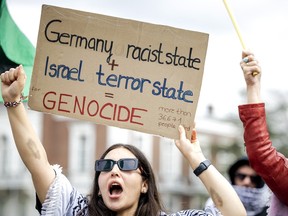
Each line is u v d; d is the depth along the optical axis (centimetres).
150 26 596
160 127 596
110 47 598
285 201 580
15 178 4044
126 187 587
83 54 599
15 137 588
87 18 598
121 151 593
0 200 4066
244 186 845
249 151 574
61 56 599
